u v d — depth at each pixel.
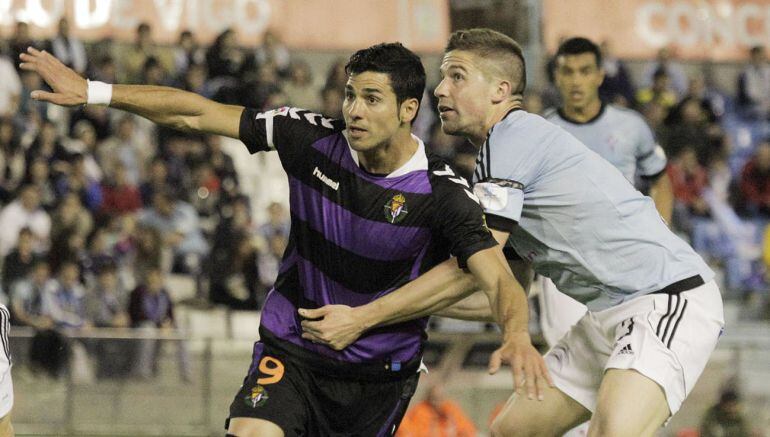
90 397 32.31
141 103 15.17
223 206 43.91
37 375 32.12
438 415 31.28
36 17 51.06
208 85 48.34
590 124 21.92
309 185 15.03
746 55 59.03
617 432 15.47
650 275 16.17
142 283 36.81
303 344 15.27
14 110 45.22
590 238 16.11
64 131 45.84
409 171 14.75
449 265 14.78
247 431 14.62
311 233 15.09
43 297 36.06
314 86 54.47
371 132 14.27
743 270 47.78
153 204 43.22
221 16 54.25
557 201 15.96
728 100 57.00
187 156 45.34
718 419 32.06
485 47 15.91
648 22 57.88
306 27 55.72
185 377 32.69
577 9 56.78
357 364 15.29
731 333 42.75
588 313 17.48
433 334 31.89
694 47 58.47
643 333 15.95
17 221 40.25
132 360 32.56
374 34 56.06
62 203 39.66
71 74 15.00
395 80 14.24
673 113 51.12
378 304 14.71
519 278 17.91
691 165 49.34
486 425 31.66
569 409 17.77
